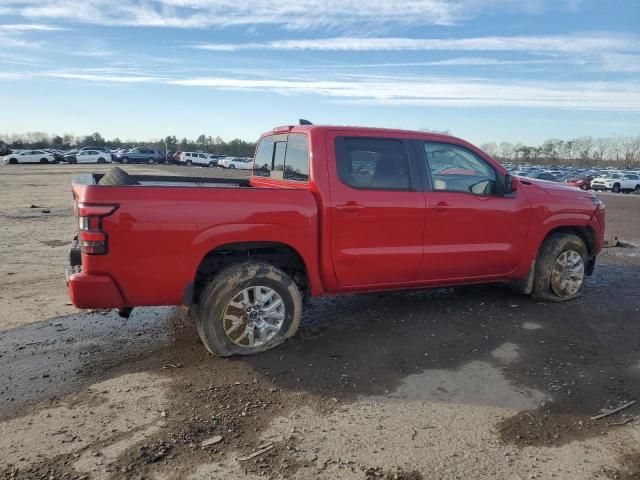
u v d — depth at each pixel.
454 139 4.96
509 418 3.23
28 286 6.38
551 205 5.41
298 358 4.13
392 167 4.62
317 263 4.36
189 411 3.28
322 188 4.29
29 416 3.21
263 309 4.18
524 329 4.80
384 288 4.74
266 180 5.38
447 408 3.35
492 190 5.14
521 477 2.64
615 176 41.28
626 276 6.99
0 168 43.75
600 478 2.64
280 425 3.13
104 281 3.62
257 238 4.02
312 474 2.65
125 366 3.98
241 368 3.94
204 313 4.00
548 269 5.52
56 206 15.84
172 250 3.76
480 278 5.22
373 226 4.48
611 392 3.60
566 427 3.14
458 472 2.68
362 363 4.04
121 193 3.62
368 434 3.03
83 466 2.70
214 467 2.70
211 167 60.28
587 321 5.04
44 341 4.51
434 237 4.78
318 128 4.44
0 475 2.61
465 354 4.23
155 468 2.69
